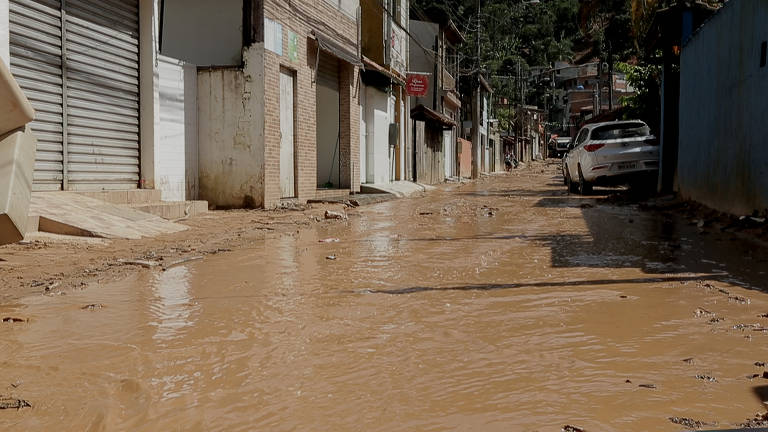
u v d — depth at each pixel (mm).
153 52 11219
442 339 3744
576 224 10297
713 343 3637
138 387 2965
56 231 7750
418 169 27672
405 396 2854
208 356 3432
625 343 3646
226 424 2561
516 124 63562
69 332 3914
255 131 13047
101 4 10156
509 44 64625
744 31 9195
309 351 3518
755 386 2941
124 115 10812
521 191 21828
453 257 6938
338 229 9984
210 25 13742
